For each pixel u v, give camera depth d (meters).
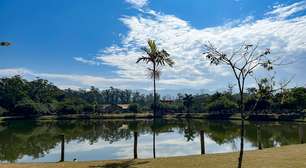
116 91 187.12
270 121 74.19
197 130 54.06
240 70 11.53
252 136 39.22
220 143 33.72
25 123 82.75
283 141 32.69
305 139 34.09
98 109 124.25
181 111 122.62
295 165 14.50
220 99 106.81
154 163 16.19
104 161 17.42
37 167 15.77
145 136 44.66
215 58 11.78
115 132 52.50
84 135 47.06
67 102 122.88
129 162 16.75
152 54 23.48
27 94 126.50
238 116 95.25
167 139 39.88
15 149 31.17
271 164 14.91
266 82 11.93
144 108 135.00
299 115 77.00
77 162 17.31
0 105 109.94
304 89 74.69
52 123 82.56
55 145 34.47
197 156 17.91
